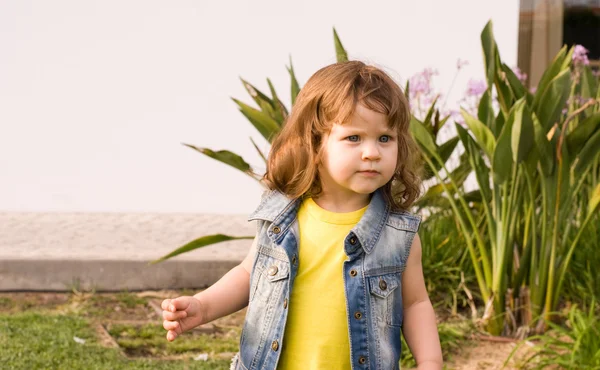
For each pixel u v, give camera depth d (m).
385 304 2.74
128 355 4.85
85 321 5.29
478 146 5.34
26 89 7.70
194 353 4.93
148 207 7.93
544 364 4.58
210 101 7.85
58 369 4.41
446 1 7.80
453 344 5.01
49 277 6.09
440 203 5.67
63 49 7.68
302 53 7.81
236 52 7.80
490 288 5.25
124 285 6.16
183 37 7.77
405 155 2.88
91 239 6.85
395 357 2.75
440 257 5.80
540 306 5.18
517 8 7.92
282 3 7.77
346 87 2.65
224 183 7.98
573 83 5.86
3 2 7.57
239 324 5.52
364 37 7.80
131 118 7.83
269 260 2.77
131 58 7.76
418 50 7.83
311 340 2.69
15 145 7.74
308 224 2.77
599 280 5.61
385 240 2.78
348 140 2.65
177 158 7.91
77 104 7.77
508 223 5.07
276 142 2.85
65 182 7.83
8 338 4.86
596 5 8.38
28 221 7.45
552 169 4.95
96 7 7.67
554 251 5.11
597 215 6.02
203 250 6.63
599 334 4.58
